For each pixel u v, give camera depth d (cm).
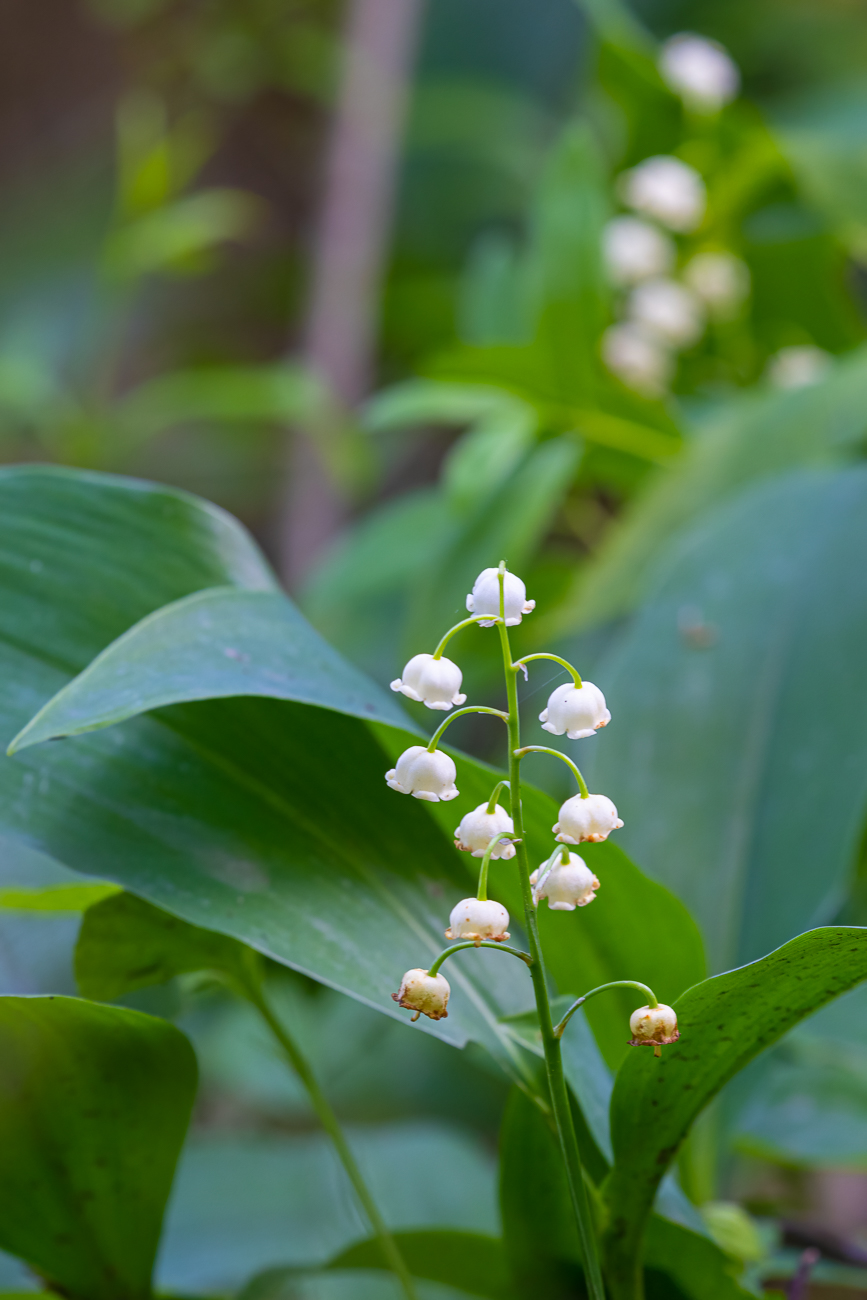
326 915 63
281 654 63
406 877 64
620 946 64
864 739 70
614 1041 65
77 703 60
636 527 97
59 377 184
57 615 65
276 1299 78
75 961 65
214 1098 142
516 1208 64
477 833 59
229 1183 92
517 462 111
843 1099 81
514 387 107
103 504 66
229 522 66
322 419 166
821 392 96
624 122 126
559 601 121
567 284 102
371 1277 84
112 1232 65
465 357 104
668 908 64
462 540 109
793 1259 71
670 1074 61
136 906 65
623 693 72
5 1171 64
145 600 65
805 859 69
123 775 64
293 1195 91
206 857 63
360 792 64
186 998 70
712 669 73
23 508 65
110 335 179
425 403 118
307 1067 66
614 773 71
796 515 79
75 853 63
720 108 122
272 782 64
